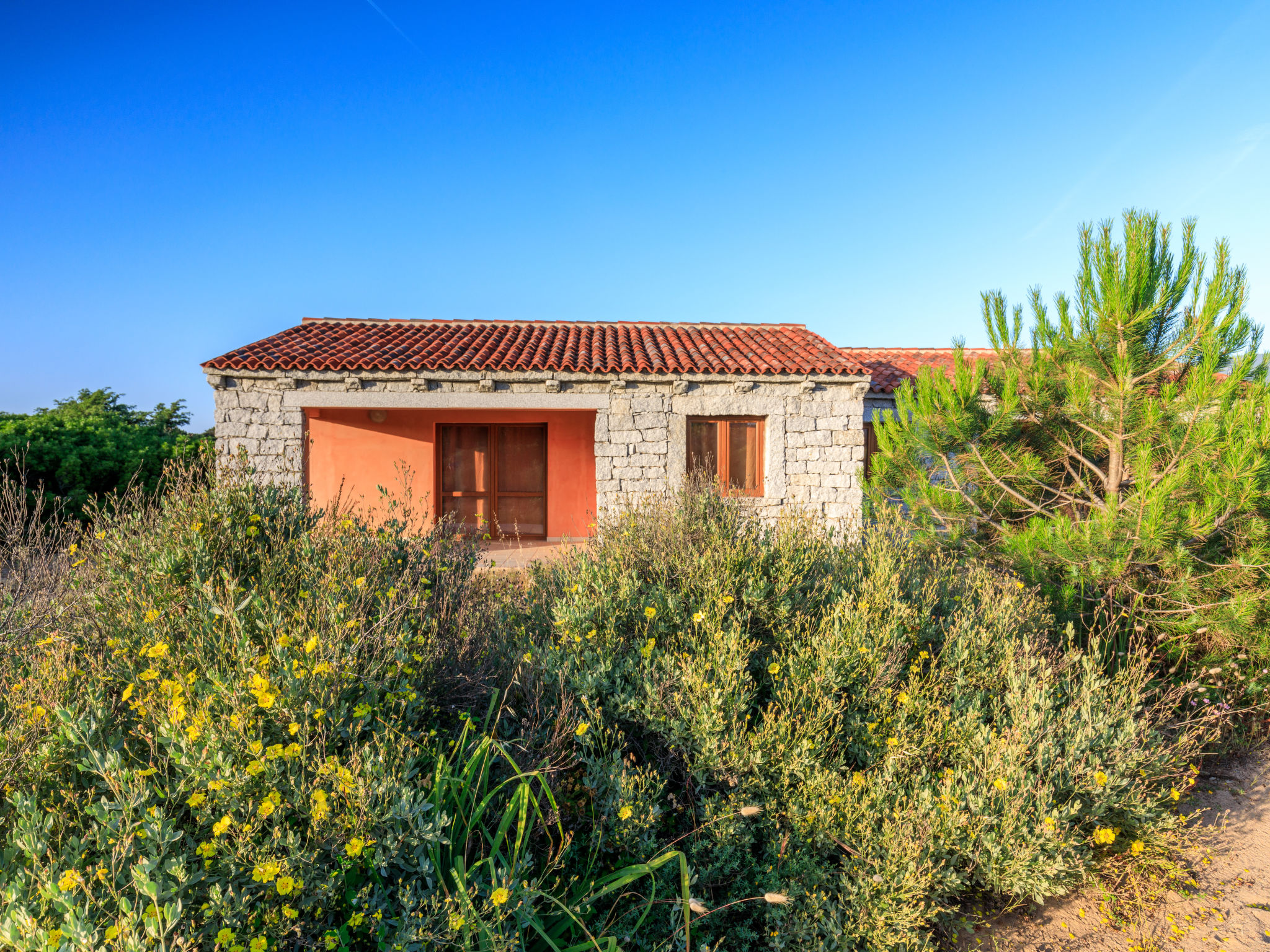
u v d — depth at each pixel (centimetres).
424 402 955
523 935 228
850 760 327
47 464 995
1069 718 344
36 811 178
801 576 391
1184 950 280
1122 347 500
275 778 202
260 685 210
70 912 152
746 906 272
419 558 357
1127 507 490
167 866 178
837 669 327
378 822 200
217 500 326
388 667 254
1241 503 446
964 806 296
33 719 211
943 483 649
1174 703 422
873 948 252
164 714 215
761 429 1013
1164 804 364
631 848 263
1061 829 295
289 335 1069
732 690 300
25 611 323
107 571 301
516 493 1195
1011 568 571
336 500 391
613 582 373
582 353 1045
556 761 278
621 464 981
